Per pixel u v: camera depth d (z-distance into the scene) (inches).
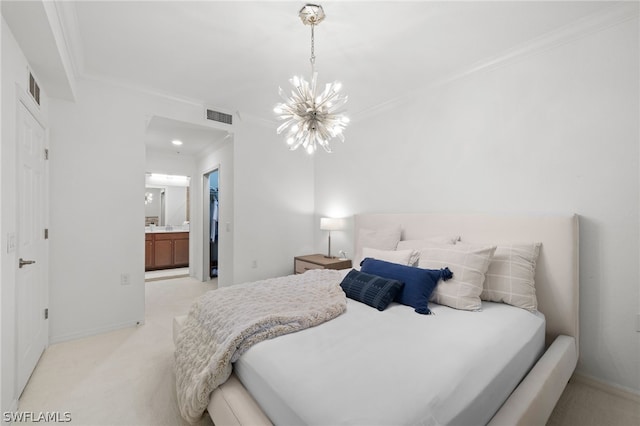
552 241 78.6
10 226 60.7
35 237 82.2
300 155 169.2
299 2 69.8
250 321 56.1
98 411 63.2
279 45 88.0
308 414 35.2
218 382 49.4
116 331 107.7
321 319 61.6
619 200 72.3
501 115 93.2
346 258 150.9
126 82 111.2
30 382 73.8
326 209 165.2
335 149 158.7
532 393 49.6
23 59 72.8
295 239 166.9
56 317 97.6
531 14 73.8
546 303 79.2
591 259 76.3
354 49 89.8
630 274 70.9
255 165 152.2
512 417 43.6
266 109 141.0
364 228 135.3
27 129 76.2
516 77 90.0
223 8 72.0
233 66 100.3
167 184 248.1
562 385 61.6
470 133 100.9
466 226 96.6
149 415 62.1
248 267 149.3
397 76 106.4
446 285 74.9
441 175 109.6
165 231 242.2
